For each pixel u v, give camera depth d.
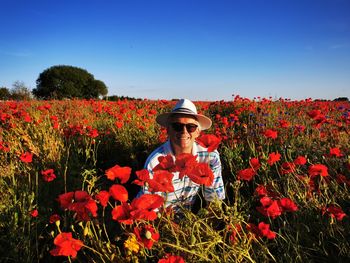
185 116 2.78
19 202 2.76
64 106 10.16
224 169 4.27
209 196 2.80
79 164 4.33
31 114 6.73
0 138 4.40
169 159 1.85
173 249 1.86
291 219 2.62
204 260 1.77
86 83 48.69
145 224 1.86
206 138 2.23
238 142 5.09
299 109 9.52
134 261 1.79
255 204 3.10
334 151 3.09
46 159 4.35
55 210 3.29
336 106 10.32
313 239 2.35
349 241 2.26
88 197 1.64
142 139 5.63
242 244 1.86
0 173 3.64
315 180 2.64
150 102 12.36
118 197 1.57
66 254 1.54
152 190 1.71
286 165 2.68
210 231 1.83
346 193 2.76
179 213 2.67
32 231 2.54
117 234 2.64
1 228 2.65
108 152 5.47
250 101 10.43
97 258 1.95
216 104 10.98
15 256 2.31
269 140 4.76
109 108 8.31
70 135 5.09
